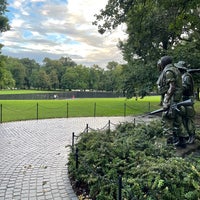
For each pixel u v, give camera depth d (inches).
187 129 238.8
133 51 800.9
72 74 3065.9
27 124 531.8
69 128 491.2
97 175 173.2
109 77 3065.9
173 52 625.9
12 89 3198.8
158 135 276.5
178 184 147.9
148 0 372.8
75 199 176.1
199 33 624.4
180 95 224.5
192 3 319.9
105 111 804.6
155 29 639.8
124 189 146.5
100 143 229.3
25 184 203.0
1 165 251.8
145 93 742.5
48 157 282.8
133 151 207.6
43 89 3272.6
